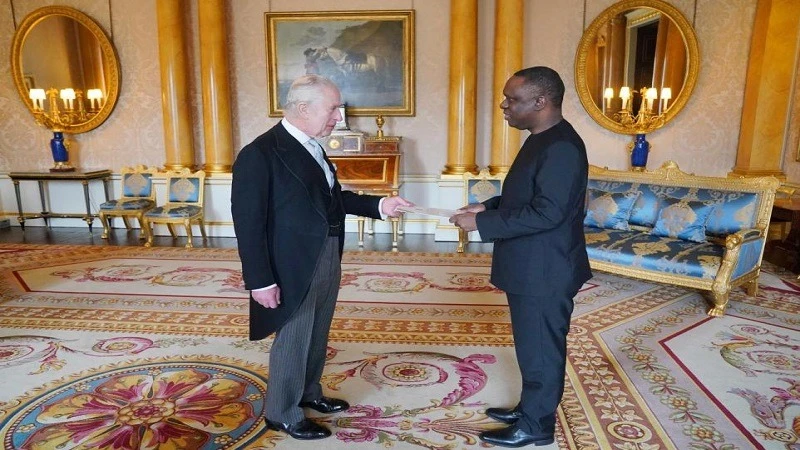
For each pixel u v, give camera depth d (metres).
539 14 6.41
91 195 7.17
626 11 6.28
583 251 2.16
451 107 6.37
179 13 6.50
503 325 3.64
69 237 6.62
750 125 6.13
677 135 6.54
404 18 6.47
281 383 2.23
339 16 6.52
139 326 3.61
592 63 6.38
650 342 3.37
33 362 3.04
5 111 7.05
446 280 4.72
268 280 2.05
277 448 2.24
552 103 2.04
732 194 4.43
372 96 6.67
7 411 2.53
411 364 3.04
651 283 4.68
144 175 6.61
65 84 6.88
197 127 6.96
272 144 2.10
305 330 2.20
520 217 1.97
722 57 6.32
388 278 4.79
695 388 2.77
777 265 5.30
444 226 6.47
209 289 4.45
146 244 6.16
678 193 4.71
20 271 4.98
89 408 2.55
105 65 6.82
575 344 3.34
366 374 2.91
